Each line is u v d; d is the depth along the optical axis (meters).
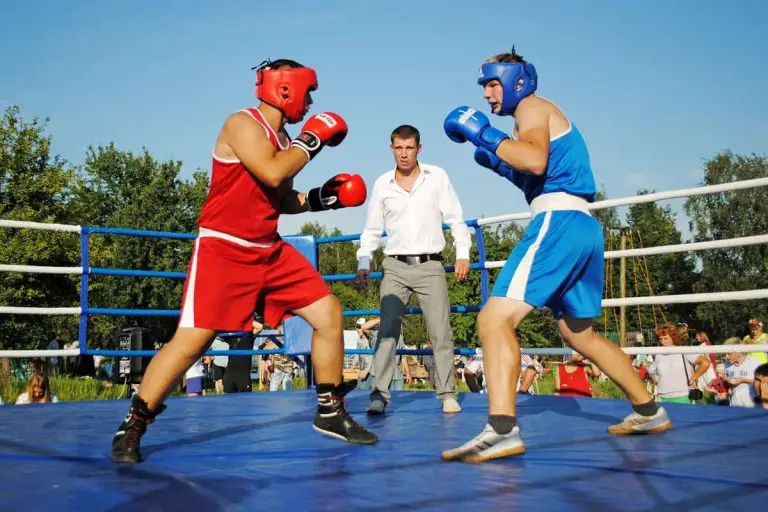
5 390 11.16
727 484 2.37
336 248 53.94
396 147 4.80
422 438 3.48
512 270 3.07
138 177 37.38
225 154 3.02
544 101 3.25
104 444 3.31
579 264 3.12
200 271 3.03
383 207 5.02
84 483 2.48
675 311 40.16
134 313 5.47
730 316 35.69
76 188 35.19
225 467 2.76
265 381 14.53
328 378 3.34
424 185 4.87
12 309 5.09
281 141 3.19
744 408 4.21
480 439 2.86
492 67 3.25
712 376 8.23
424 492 2.32
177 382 3.02
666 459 2.80
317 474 2.62
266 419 4.17
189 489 2.39
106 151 37.41
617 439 3.31
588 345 3.44
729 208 36.38
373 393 4.61
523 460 2.84
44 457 2.99
